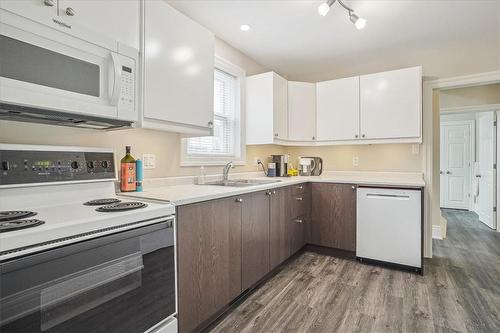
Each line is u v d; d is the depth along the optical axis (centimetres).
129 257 113
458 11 229
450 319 179
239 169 310
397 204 261
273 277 245
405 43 289
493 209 421
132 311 114
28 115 124
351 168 353
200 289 159
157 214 128
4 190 120
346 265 273
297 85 335
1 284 78
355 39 282
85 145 167
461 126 587
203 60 200
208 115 204
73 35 121
